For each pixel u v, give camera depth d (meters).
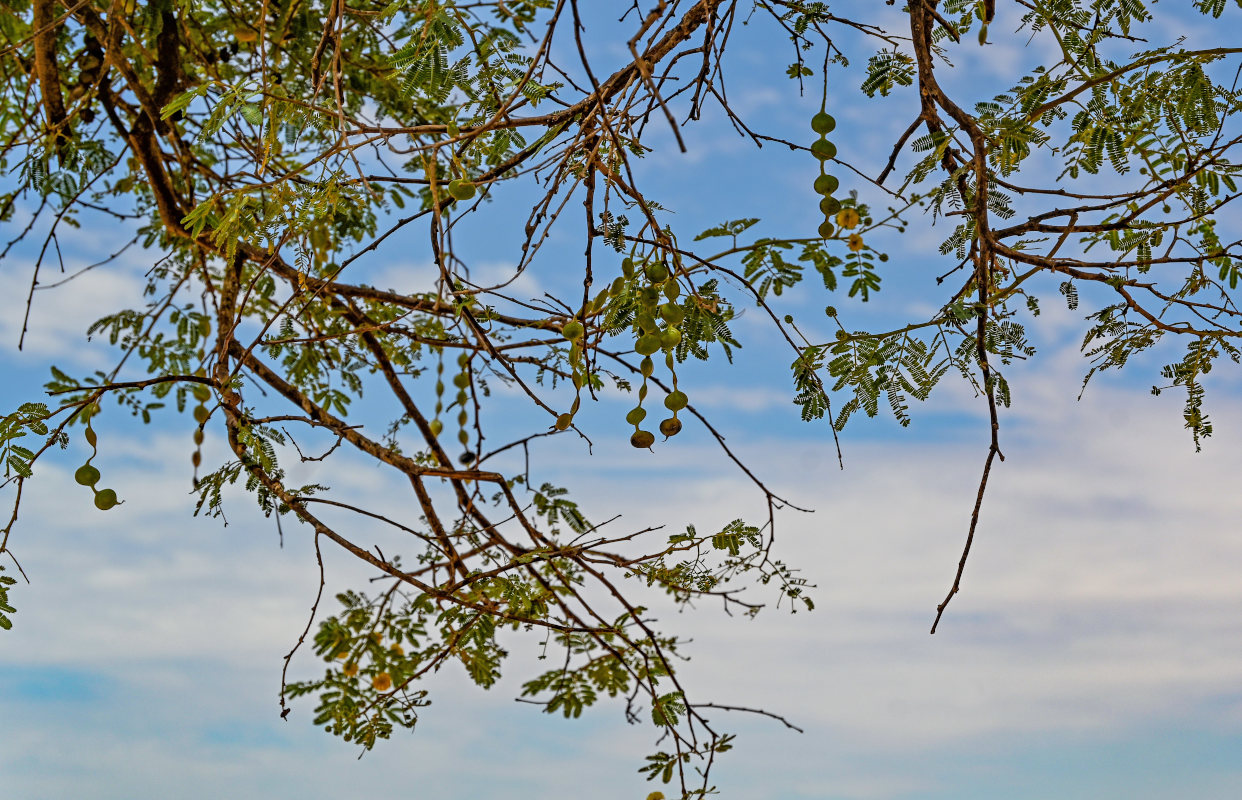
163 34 4.35
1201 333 3.09
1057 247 2.86
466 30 2.53
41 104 4.64
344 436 3.93
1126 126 3.05
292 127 4.24
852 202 2.63
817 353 2.96
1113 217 3.25
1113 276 2.98
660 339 2.64
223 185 4.71
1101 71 2.90
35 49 4.23
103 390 3.30
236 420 3.52
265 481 3.50
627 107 2.64
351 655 4.37
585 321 2.95
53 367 3.67
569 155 2.72
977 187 2.51
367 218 5.20
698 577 3.85
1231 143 2.91
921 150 2.75
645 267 2.67
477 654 4.37
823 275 3.04
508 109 2.57
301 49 4.85
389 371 4.62
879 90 2.94
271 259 3.27
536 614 4.00
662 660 3.99
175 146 4.62
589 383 2.93
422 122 4.91
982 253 2.58
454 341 4.14
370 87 4.99
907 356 2.82
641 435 2.63
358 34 4.75
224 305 4.25
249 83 2.95
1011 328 2.66
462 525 4.39
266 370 4.08
